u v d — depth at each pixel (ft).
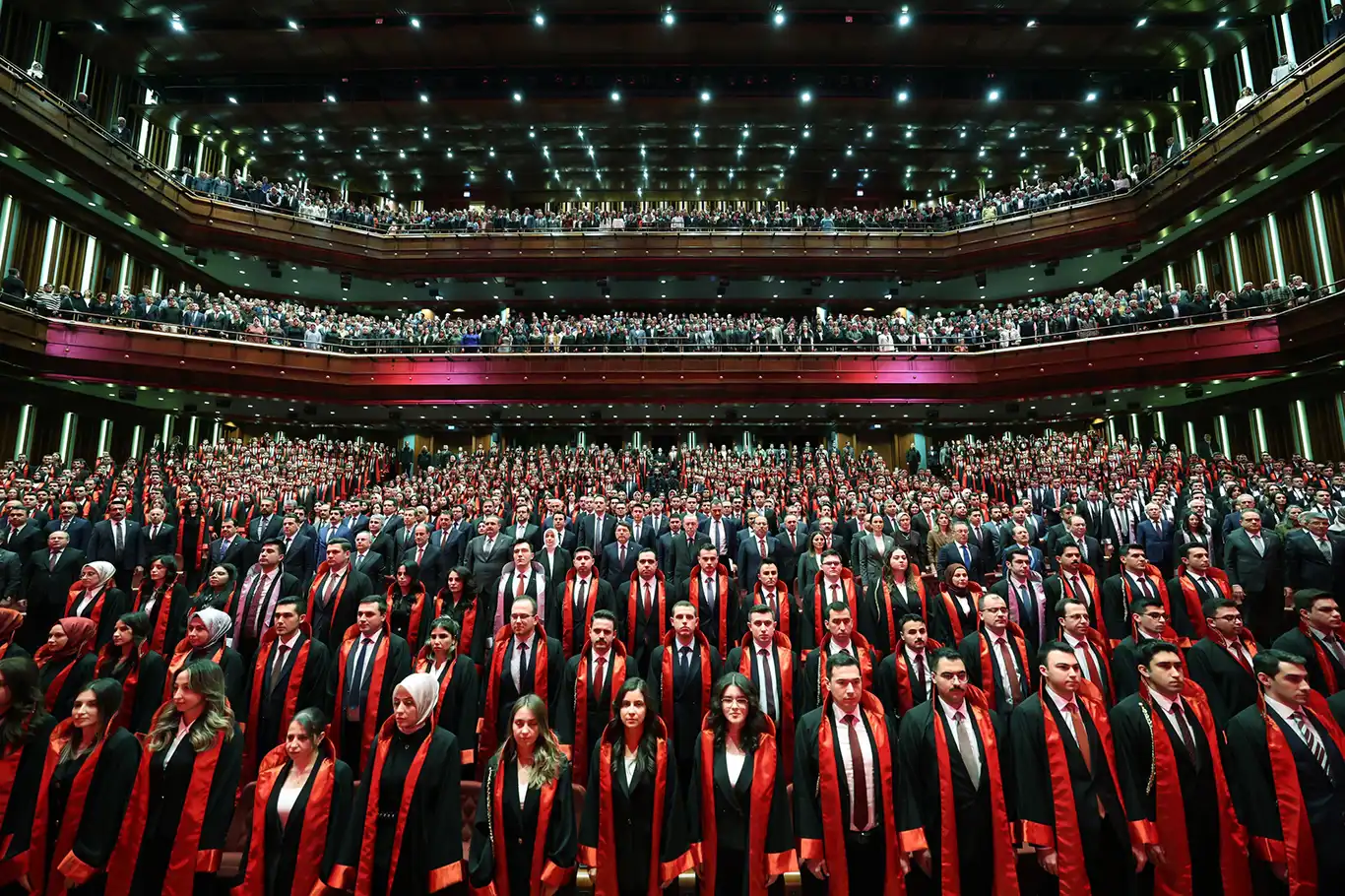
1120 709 10.87
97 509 30.78
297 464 44.45
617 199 86.99
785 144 75.51
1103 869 10.41
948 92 67.67
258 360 55.06
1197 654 13.28
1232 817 10.36
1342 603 19.47
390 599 17.99
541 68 66.95
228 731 10.86
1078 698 10.77
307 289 72.38
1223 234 55.57
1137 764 10.61
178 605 17.51
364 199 86.02
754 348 59.88
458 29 60.85
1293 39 56.65
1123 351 51.83
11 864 9.87
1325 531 19.97
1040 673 10.94
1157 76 67.00
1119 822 10.23
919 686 13.37
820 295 74.74
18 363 45.01
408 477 47.91
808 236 68.13
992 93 67.10
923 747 10.76
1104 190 61.52
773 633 15.03
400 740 10.49
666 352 59.82
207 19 59.26
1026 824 10.36
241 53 63.21
